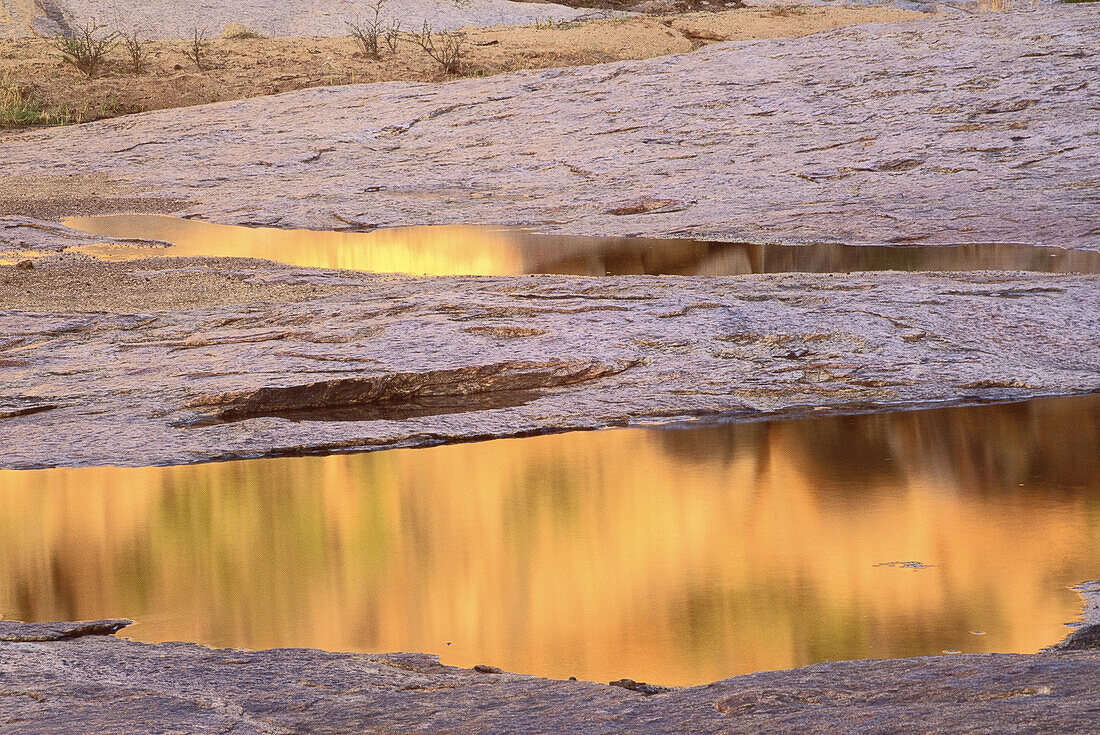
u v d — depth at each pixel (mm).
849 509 15641
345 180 64250
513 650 10711
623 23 112562
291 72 98125
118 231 50969
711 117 70938
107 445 20188
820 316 27547
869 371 24281
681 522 15195
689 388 23500
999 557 13352
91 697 8562
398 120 78438
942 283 30953
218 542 14758
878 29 83688
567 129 72500
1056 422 20828
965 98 67125
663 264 39406
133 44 100812
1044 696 7129
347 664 9844
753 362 24969
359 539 14773
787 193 54250
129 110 91688
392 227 51219
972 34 79125
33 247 45875
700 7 126312
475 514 15883
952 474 17469
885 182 54938
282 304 30766
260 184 64375
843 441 19891
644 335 26297
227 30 111812
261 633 11367
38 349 26688
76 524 15758
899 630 10984
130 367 24906
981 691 7379
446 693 8656
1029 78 69000
